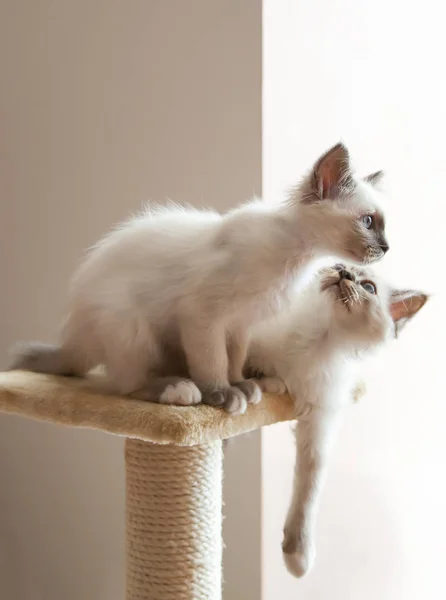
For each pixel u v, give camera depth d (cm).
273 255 82
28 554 126
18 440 125
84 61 118
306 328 92
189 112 113
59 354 93
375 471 120
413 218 118
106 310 84
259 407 86
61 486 123
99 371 98
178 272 84
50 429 123
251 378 92
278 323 93
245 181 111
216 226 85
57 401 83
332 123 118
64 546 124
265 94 110
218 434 80
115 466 120
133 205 116
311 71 115
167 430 77
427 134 118
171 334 86
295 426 95
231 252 82
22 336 123
